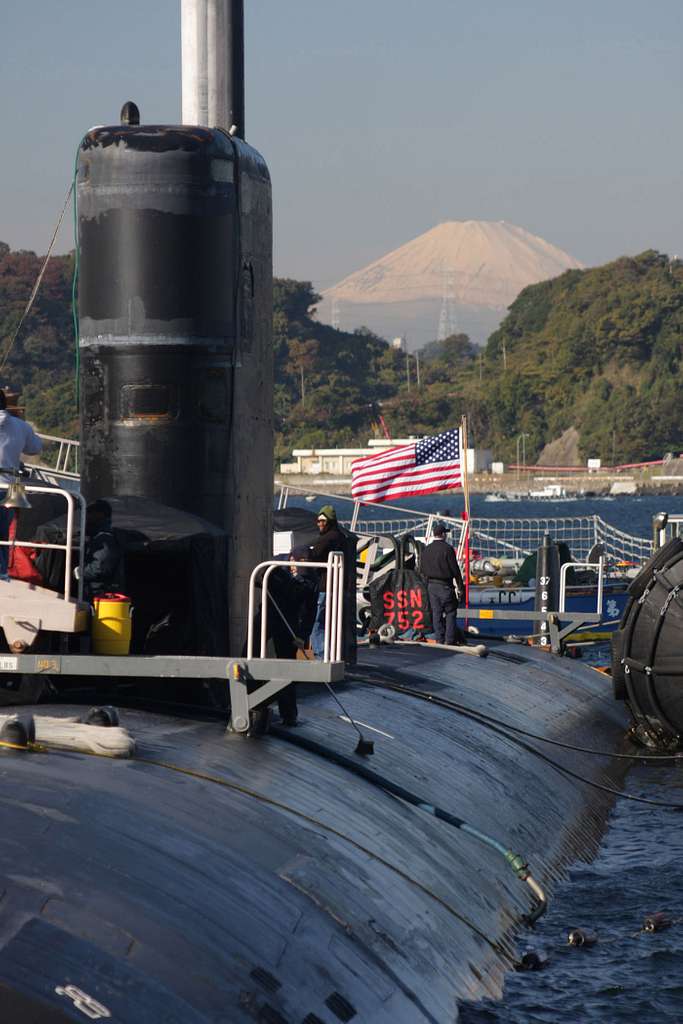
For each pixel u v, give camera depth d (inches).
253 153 1610.5
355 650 1786.4
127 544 1344.7
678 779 2253.9
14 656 1196.5
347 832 1128.2
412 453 3553.2
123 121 1533.0
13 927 745.0
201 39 1947.6
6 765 941.8
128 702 1299.2
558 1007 1182.3
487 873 1322.6
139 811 922.7
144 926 788.6
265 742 1247.5
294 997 832.9
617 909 1503.4
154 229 1483.8
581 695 2527.1
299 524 2854.3
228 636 1439.5
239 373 1562.5
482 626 4082.2
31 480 1515.7
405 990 961.5
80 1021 711.1
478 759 1656.0
